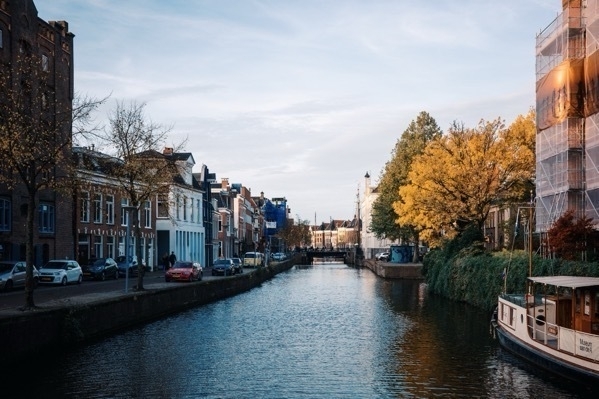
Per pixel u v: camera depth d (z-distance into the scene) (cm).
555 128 3831
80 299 2580
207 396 1577
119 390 1617
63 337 2106
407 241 7431
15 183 2938
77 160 2906
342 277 7456
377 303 3944
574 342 1734
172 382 1708
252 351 2175
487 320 3023
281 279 7044
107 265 4391
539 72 4150
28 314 1886
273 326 2820
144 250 5850
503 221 5591
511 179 4478
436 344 2339
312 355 2114
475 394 1617
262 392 1620
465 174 4391
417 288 5303
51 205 4222
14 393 1574
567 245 2842
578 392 1639
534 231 4378
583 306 1895
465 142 4500
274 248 15450
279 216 16125
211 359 2023
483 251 4125
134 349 2170
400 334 2591
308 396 1584
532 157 4431
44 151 2362
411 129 6975
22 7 3806
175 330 2648
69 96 4431
